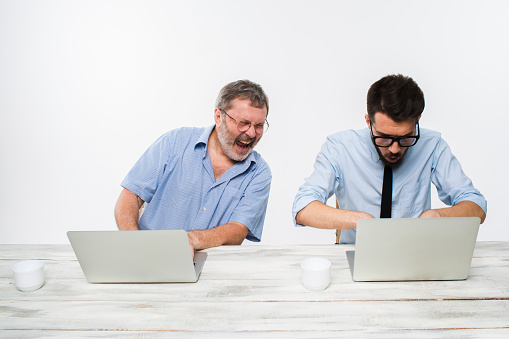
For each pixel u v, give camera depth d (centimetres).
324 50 246
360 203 180
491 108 240
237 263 132
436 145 172
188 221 189
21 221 265
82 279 124
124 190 187
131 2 249
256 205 183
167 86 254
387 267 117
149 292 116
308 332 96
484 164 245
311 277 113
